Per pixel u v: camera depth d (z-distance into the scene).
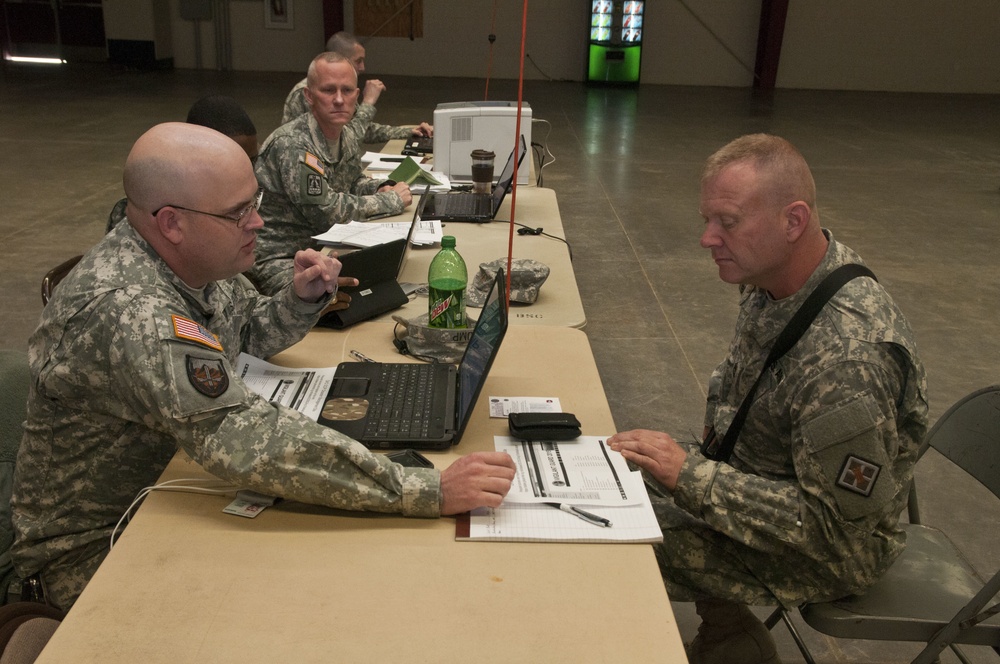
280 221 3.00
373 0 12.28
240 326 1.78
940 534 1.83
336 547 1.26
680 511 1.69
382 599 1.15
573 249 5.36
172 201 1.40
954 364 3.90
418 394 1.67
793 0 12.23
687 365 3.80
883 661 2.17
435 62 12.62
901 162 8.27
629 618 1.13
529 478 1.44
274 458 1.31
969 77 12.59
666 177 7.32
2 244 5.01
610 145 8.56
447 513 1.34
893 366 1.42
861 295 1.47
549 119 9.77
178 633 1.07
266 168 2.96
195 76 11.91
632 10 12.08
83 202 5.94
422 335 1.88
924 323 4.37
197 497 1.38
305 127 3.13
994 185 7.43
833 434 1.40
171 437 1.50
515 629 1.10
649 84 12.73
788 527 1.45
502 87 11.95
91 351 1.37
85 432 1.46
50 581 1.51
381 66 12.62
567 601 1.16
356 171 3.44
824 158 8.33
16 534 1.53
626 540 1.29
